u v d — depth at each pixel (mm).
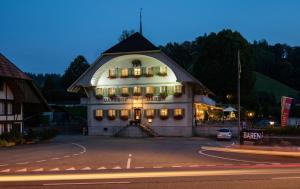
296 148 37438
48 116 91125
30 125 77750
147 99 71188
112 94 72500
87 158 31406
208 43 97000
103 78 73250
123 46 71125
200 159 30078
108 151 38469
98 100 73312
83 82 72188
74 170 23609
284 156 32625
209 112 85438
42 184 17594
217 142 54438
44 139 55094
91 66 71750
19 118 55094
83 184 17438
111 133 72250
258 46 197250
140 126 68938
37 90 57156
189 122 69375
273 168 23516
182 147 43906
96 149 41188
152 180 18406
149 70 71125
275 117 102062
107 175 20594
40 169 24344
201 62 98125
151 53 69938
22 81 54781
